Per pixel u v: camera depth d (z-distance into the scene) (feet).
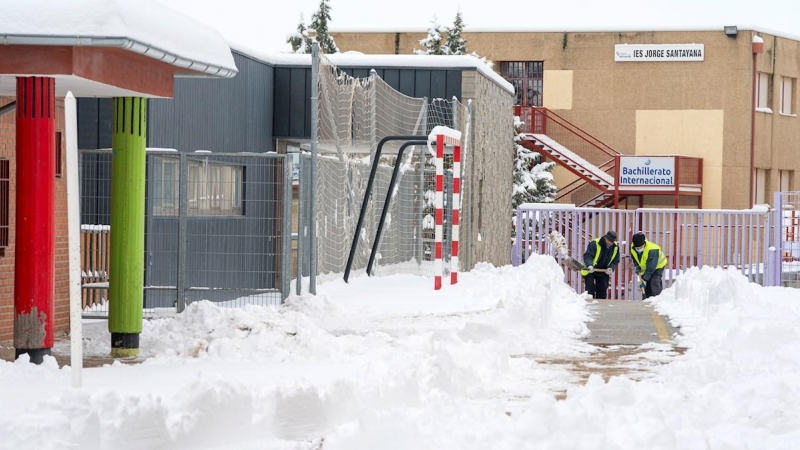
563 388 40.42
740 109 175.01
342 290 70.54
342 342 47.06
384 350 45.60
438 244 71.87
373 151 81.15
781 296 79.82
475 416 31.68
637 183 163.63
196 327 51.96
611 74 178.40
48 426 25.61
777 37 181.98
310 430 31.14
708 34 175.73
